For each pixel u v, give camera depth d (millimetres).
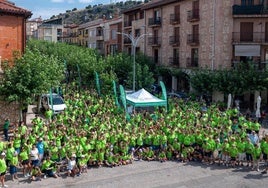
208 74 36781
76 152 18938
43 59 27422
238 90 35250
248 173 19203
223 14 39688
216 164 20766
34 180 17828
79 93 37250
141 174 18938
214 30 40281
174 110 27641
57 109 31000
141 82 41406
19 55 27406
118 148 20719
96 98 34438
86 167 19391
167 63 50000
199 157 21375
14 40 30000
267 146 19547
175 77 47594
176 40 47562
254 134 22047
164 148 21609
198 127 22234
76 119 26188
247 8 38750
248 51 39406
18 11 29500
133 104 28016
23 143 19406
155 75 50031
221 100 38781
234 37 39531
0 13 28938
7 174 18422
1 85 25297
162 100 28891
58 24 115688
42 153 18875
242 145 20188
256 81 34781
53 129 21547
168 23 49406
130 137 21500
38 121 23719
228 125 23922
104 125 23031
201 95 38531
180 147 21484
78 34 95875
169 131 22016
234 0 39344
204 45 42188
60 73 30609
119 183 17531
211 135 20953
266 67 36500
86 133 20969
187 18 44719
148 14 54625
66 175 18672
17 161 17859
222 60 40094
